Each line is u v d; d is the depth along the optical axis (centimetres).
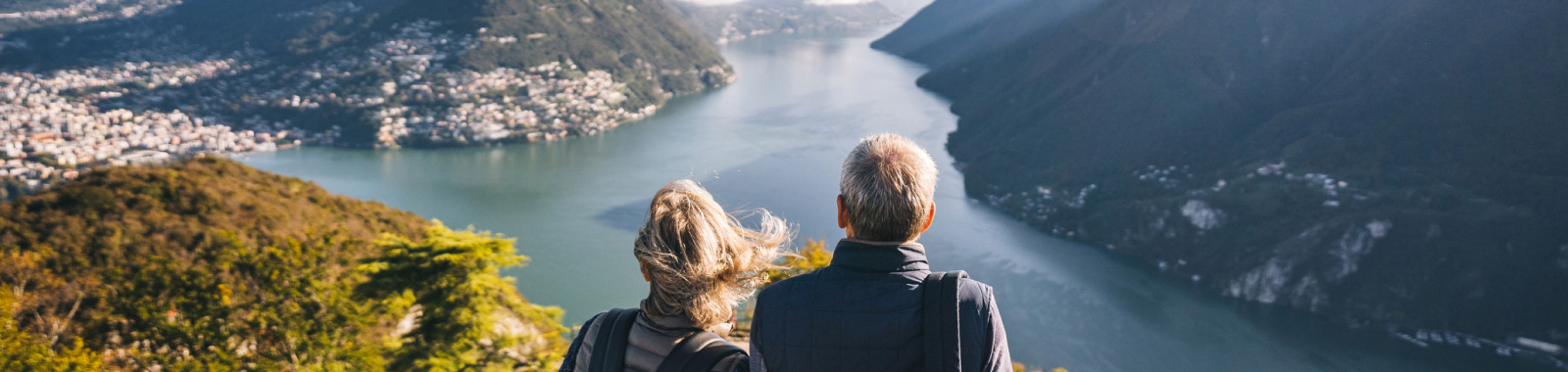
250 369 1175
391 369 1132
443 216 8806
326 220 4316
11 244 3148
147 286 1366
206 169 4622
